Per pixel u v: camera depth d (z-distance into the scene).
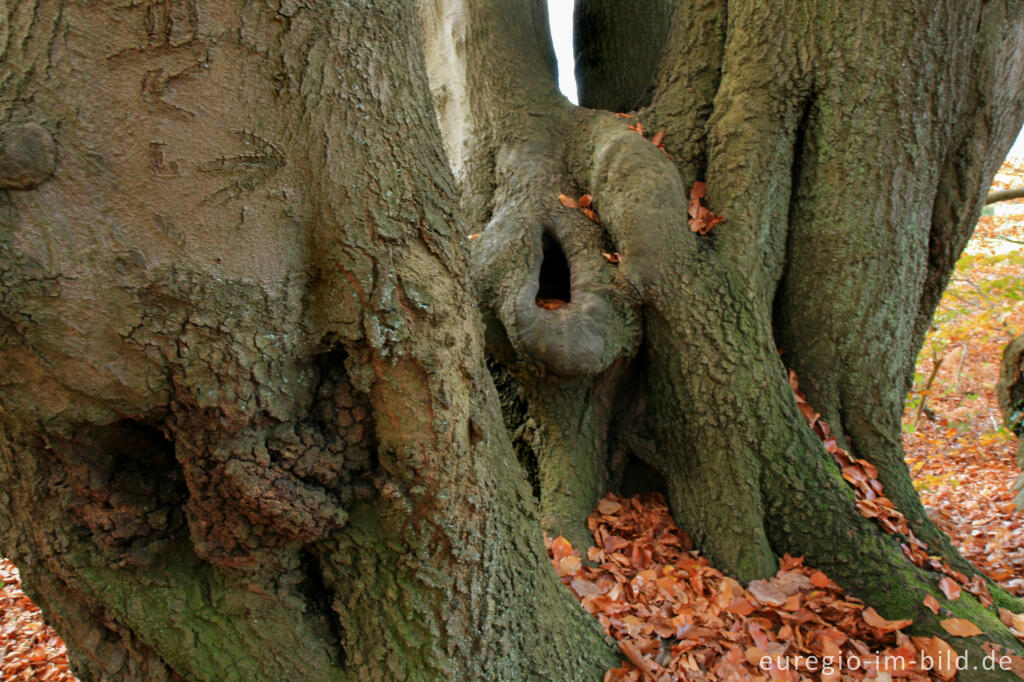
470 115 4.17
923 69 3.38
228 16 1.55
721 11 3.94
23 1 1.46
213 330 1.56
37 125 1.40
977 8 3.42
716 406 3.39
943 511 6.16
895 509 3.46
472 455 1.89
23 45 1.44
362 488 1.82
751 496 3.29
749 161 3.65
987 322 10.89
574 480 3.58
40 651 4.31
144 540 1.73
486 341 3.35
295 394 1.73
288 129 1.64
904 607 2.92
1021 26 3.62
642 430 3.78
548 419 3.58
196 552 1.75
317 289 1.71
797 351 3.78
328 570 1.92
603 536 3.39
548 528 3.38
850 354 3.69
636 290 3.38
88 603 1.77
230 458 1.62
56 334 1.43
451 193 1.92
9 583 5.41
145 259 1.48
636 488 3.88
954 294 11.35
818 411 3.72
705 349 3.42
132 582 1.73
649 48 5.09
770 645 2.75
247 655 1.82
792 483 3.29
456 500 1.85
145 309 1.49
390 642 1.88
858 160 3.52
